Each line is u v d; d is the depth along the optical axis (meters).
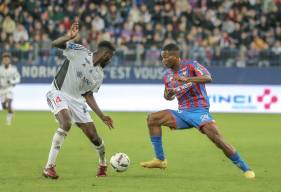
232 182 30.81
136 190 28.39
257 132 56.62
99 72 31.39
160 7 87.12
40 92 78.62
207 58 78.62
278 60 77.75
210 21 85.44
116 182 30.52
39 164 36.88
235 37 84.00
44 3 89.44
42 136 52.28
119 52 79.00
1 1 89.12
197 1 88.25
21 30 84.56
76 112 31.31
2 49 79.25
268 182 30.86
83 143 47.59
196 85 31.72
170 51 31.66
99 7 88.25
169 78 32.19
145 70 77.56
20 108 78.69
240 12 86.25
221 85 76.12
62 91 31.36
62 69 31.36
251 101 75.81
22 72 78.62
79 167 35.75
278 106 75.38
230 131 57.25
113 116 70.50
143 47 80.12
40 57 79.00
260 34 84.19
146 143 48.09
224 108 76.25
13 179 31.27
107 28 86.44
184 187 29.25
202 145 46.94
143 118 68.38
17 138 50.81
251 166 36.84
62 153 41.81
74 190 28.22
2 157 39.91
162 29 83.69
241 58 78.25
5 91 62.47
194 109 31.88
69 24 85.31
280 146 46.88
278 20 85.69
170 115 32.34
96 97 78.00
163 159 33.09
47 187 28.97
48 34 84.81
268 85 75.62
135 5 89.31
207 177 32.44
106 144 47.47
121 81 77.94
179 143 48.22
